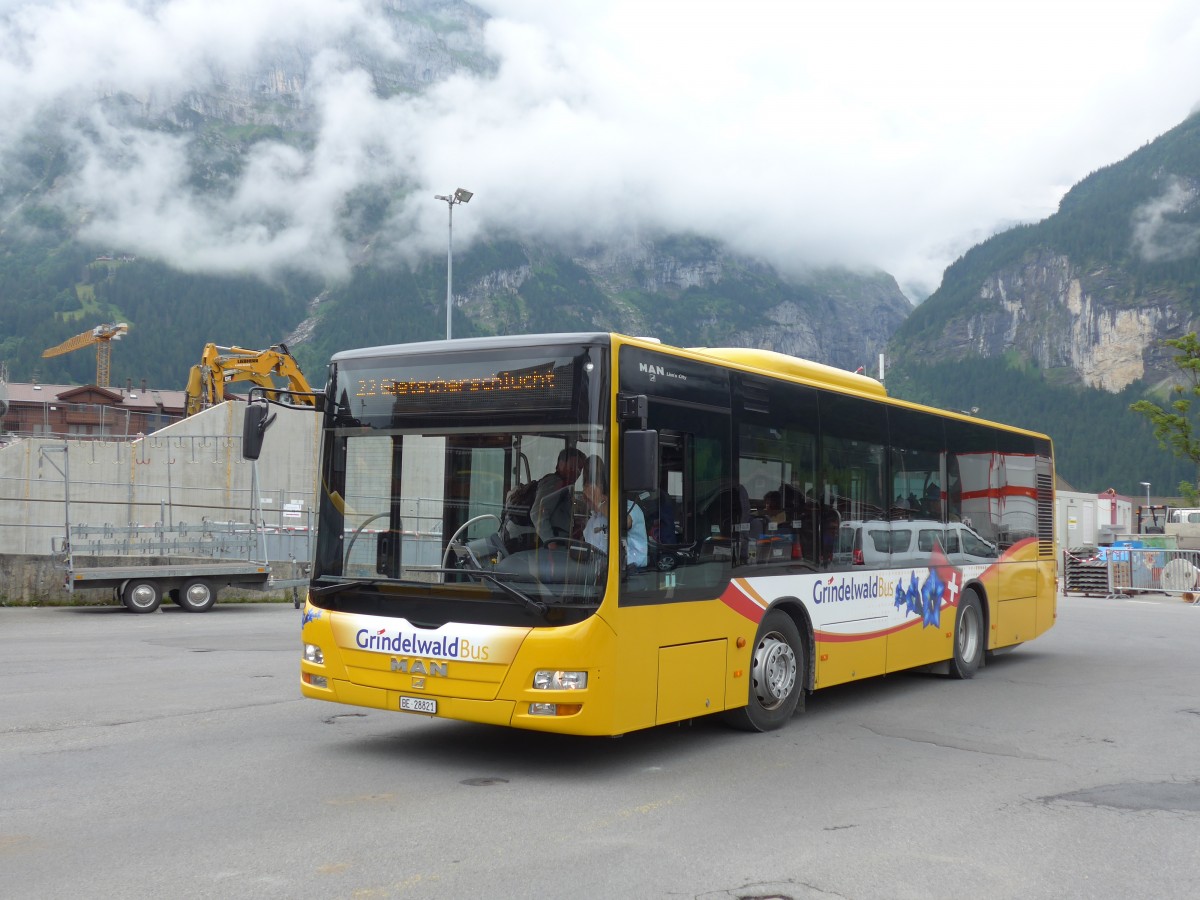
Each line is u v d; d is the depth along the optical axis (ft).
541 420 25.22
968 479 43.52
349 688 26.40
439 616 25.26
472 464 25.81
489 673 24.44
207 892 16.90
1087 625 69.72
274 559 84.58
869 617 35.81
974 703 37.19
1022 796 24.38
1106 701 37.93
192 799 22.61
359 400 27.37
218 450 113.80
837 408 34.55
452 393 26.23
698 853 19.60
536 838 20.33
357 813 21.79
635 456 24.08
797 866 18.95
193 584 75.36
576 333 25.34
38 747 27.66
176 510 111.65
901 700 37.73
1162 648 55.47
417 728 30.60
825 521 33.55
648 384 26.23
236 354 130.31
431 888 17.37
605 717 24.26
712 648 28.12
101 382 480.23
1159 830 21.80
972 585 43.39
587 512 24.59
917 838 20.88
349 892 17.07
